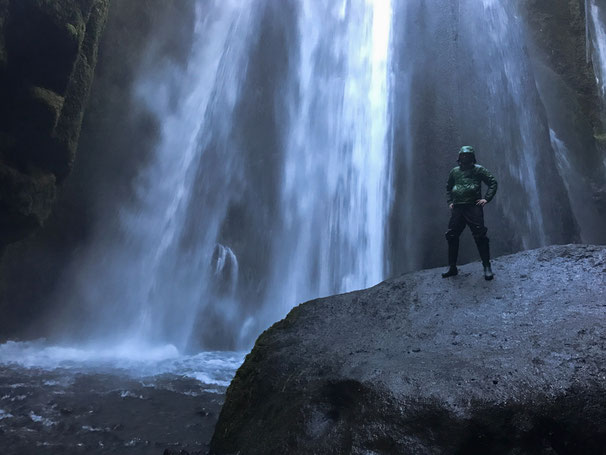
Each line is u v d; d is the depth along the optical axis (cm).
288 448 429
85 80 1587
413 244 1731
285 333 628
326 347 556
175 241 2047
